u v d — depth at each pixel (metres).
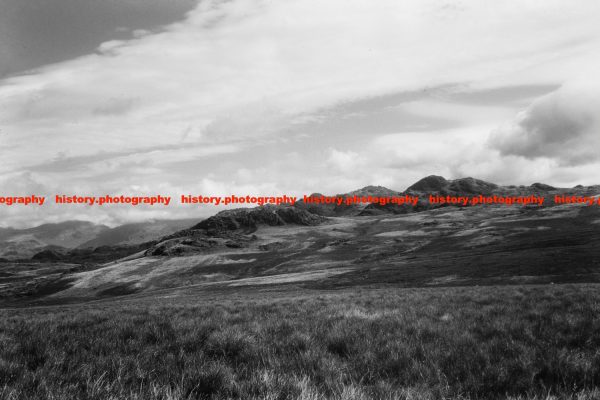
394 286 77.00
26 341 7.15
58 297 197.88
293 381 4.79
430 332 7.86
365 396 4.45
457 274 80.38
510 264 80.56
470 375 5.12
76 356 6.16
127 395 4.40
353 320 9.53
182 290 143.38
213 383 4.78
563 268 67.50
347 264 186.38
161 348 6.85
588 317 8.83
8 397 4.20
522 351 6.18
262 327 8.71
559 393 4.53
